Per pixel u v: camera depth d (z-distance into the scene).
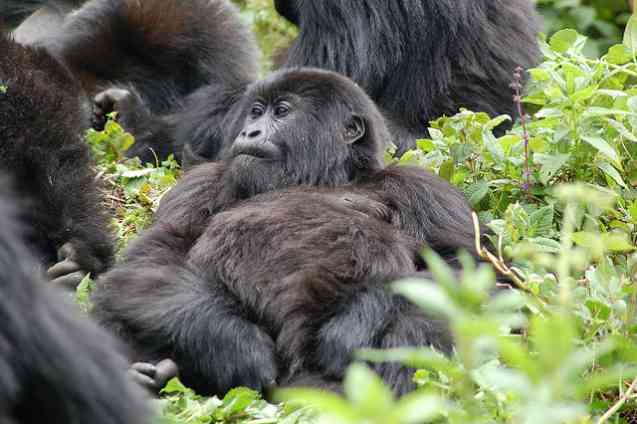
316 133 11.70
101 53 17.16
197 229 11.34
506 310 9.43
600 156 12.08
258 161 11.56
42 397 5.85
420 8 15.69
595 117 12.24
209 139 14.98
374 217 11.03
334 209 10.92
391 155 13.29
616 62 13.18
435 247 11.05
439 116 15.82
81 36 17.34
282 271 10.50
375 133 11.98
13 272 5.94
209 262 10.72
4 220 6.04
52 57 13.98
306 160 11.65
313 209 10.90
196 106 15.44
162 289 10.36
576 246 11.35
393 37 15.67
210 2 17.86
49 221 11.98
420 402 5.29
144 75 17.16
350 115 11.86
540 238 10.70
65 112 12.63
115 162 14.44
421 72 15.77
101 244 11.96
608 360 9.23
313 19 15.80
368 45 15.63
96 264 11.76
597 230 11.21
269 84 11.88
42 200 12.04
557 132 12.01
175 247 11.09
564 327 5.83
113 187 13.55
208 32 17.48
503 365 9.21
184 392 9.67
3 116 12.19
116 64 17.12
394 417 5.26
